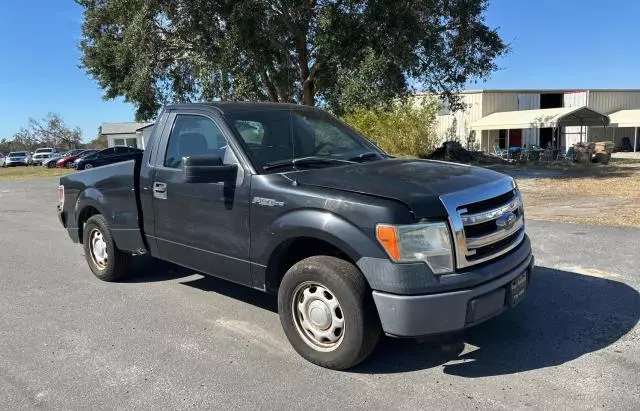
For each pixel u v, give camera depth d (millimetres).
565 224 8508
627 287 5223
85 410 3227
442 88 21469
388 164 4223
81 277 6273
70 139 94875
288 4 16703
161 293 5531
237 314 4848
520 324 4387
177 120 4910
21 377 3668
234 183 4156
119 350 4094
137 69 18812
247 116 4551
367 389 3404
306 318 3791
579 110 28062
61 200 6543
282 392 3393
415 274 3273
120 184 5395
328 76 19250
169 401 3311
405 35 16703
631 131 39938
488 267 3492
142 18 17094
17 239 9008
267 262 3980
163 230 4922
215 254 4406
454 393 3322
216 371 3707
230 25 16734
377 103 17578
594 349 3891
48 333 4473
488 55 20328
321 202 3592
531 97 36906
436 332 3318
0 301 5391
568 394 3266
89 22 21656
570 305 4781
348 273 3488
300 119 4844
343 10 17266
